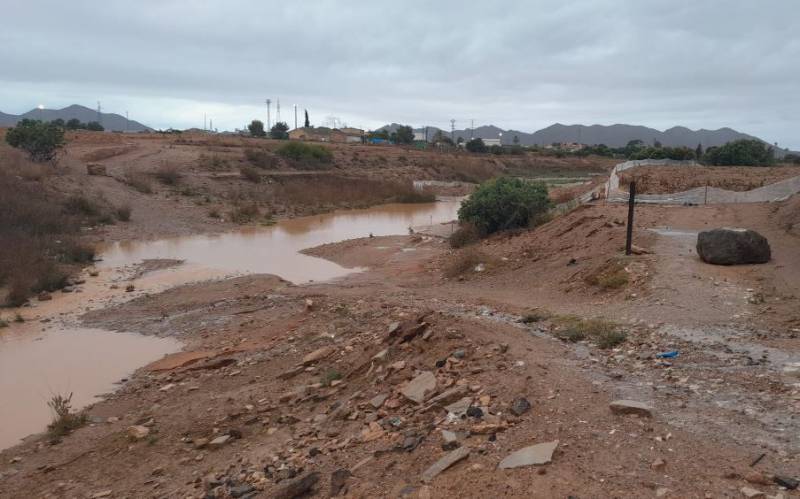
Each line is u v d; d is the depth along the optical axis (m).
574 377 6.71
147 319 14.62
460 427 5.59
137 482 6.52
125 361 11.73
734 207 21.69
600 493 4.09
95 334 13.55
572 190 42.16
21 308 15.95
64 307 16.03
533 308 11.73
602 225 17.52
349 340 10.45
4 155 33.56
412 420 6.17
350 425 6.61
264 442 6.86
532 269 16.05
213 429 7.75
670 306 9.98
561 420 5.41
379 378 7.70
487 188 23.52
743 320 8.94
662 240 15.07
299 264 22.25
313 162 61.97
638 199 25.48
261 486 5.54
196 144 63.91
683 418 5.37
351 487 4.89
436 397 6.44
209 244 27.58
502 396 6.14
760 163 46.81
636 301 10.76
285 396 8.28
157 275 20.23
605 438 4.98
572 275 14.05
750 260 12.14
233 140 73.94
